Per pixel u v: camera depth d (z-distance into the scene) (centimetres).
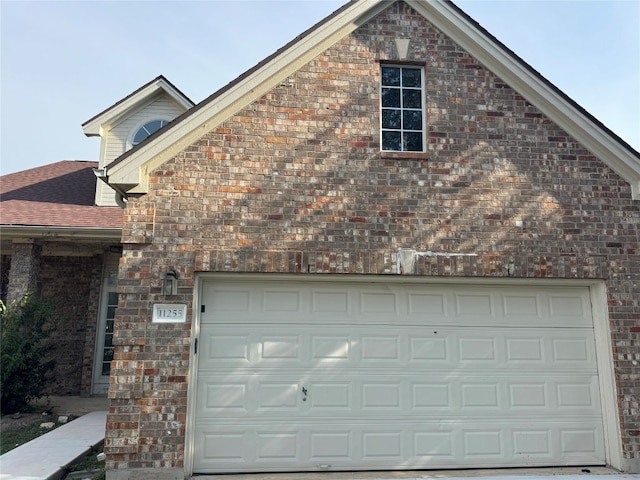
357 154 723
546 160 752
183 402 628
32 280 1046
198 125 692
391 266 695
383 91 766
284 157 709
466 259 709
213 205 684
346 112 734
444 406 701
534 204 738
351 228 701
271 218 691
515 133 755
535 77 754
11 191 1252
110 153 1238
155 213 672
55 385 1184
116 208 1181
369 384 695
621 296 725
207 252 669
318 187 707
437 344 718
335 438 675
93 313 1199
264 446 660
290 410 674
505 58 758
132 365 629
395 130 755
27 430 884
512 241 723
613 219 746
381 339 710
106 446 605
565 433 709
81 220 1074
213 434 653
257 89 720
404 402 696
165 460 612
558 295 751
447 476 650
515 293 745
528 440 702
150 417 619
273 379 679
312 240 691
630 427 688
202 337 674
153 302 648
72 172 1431
